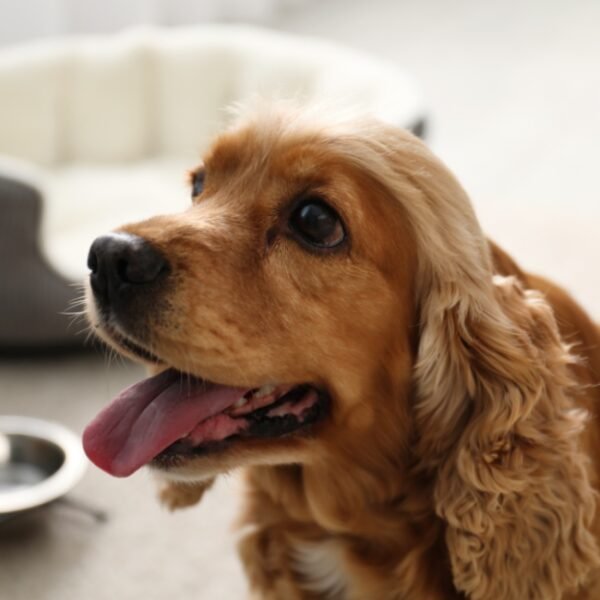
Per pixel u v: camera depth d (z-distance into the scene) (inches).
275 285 22.3
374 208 22.6
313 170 22.4
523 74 77.7
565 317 25.7
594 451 24.3
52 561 31.2
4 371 40.0
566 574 22.6
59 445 33.5
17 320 39.4
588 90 74.4
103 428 22.8
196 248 21.9
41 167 50.6
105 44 52.0
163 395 22.9
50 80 50.3
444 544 23.6
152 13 74.1
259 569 25.7
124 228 22.1
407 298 23.1
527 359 22.4
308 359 22.5
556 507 22.5
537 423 22.5
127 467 22.5
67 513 33.1
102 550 31.8
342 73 46.3
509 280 23.6
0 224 38.1
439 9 94.7
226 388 22.9
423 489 23.6
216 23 82.2
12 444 33.8
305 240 22.4
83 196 46.7
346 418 23.1
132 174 50.2
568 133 67.0
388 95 42.1
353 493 23.8
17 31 62.0
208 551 31.9
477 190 58.9
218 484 34.4
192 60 51.4
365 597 24.3
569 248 51.9
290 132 23.0
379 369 23.0
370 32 87.0
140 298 21.5
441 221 23.0
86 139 51.8
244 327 22.0
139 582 30.6
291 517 24.9
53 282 39.2
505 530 22.5
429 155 23.4
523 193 58.6
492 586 22.6
